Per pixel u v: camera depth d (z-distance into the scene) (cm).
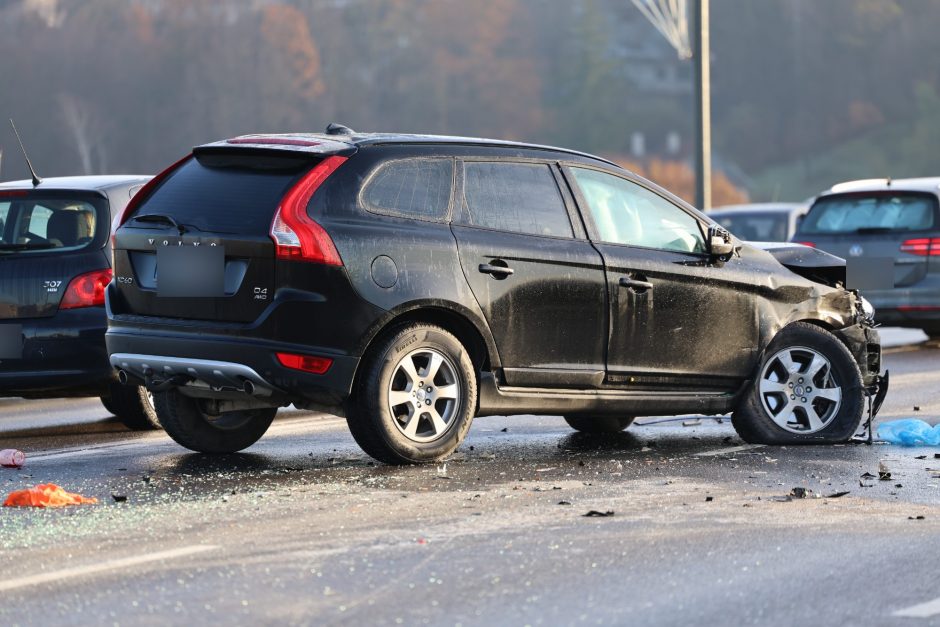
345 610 1300
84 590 1373
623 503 1819
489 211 2152
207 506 1789
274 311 1980
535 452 2319
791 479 2023
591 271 2216
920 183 4500
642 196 2320
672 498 1859
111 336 2141
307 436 2558
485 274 2119
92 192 2639
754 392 2400
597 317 2225
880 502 1841
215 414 2289
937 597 1363
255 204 2027
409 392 2075
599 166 2291
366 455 2259
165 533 1627
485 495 1867
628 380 2270
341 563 1476
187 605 1316
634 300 2259
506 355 2147
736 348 2369
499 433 2597
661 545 1570
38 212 2641
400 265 2044
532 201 2197
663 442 2459
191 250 2047
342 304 1998
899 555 1532
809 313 2439
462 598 1344
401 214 2072
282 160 2056
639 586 1394
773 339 2414
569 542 1581
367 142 2081
